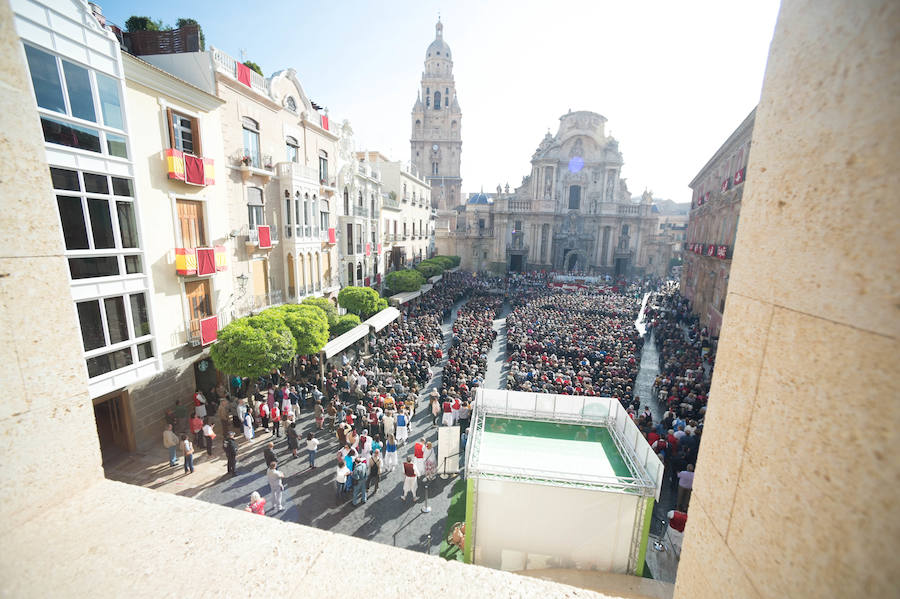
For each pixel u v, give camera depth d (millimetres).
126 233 12086
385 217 38781
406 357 19984
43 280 2092
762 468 1527
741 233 1869
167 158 13695
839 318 1175
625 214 61719
